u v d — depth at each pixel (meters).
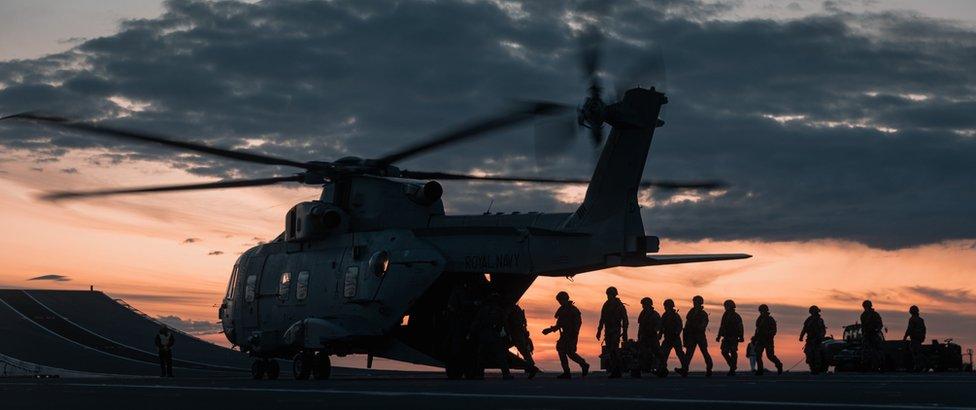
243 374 61.56
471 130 19.98
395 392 13.28
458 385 16.33
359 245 24.17
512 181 23.14
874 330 27.69
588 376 24.83
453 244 23.23
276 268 26.50
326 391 13.70
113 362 79.75
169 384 17.84
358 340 23.39
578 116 20.27
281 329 25.94
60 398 11.82
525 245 22.14
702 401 10.48
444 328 23.92
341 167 24.62
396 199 24.28
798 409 9.20
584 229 21.41
